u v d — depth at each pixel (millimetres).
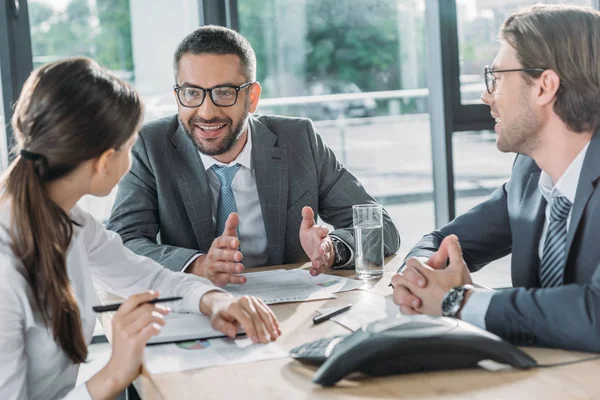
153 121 2289
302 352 1241
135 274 1734
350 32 3609
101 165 1365
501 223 1876
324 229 1984
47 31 3189
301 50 3561
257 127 2291
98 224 1712
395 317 1235
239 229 2240
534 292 1283
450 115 3502
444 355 1151
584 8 1507
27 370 1397
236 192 2244
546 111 1508
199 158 2199
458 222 1924
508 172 3688
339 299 1673
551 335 1236
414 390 1090
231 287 1832
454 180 3568
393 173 3818
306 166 2309
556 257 1527
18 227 1322
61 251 1344
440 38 3455
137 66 3373
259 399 1088
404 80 3715
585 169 1457
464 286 1370
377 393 1087
